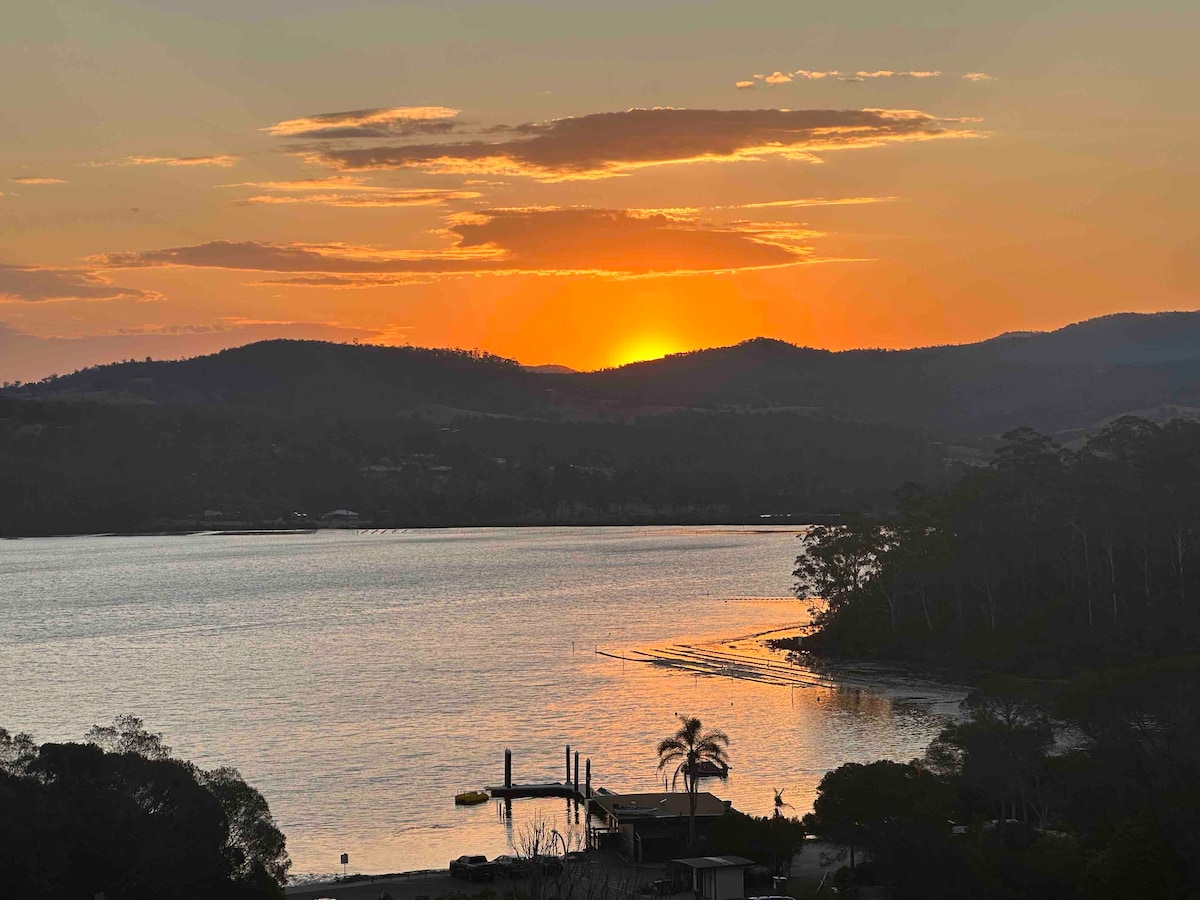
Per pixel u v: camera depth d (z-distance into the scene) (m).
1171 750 113.62
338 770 153.88
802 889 102.81
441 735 171.38
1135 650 192.25
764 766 149.25
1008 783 115.06
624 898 98.19
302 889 108.75
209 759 159.88
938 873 99.75
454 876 112.56
